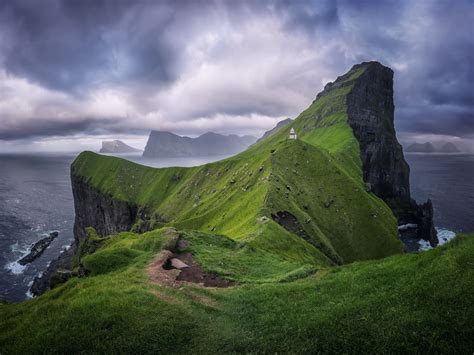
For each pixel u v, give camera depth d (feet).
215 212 386.52
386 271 87.10
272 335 64.54
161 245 146.20
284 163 430.61
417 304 63.00
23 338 68.33
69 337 65.57
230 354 60.29
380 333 57.00
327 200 396.16
